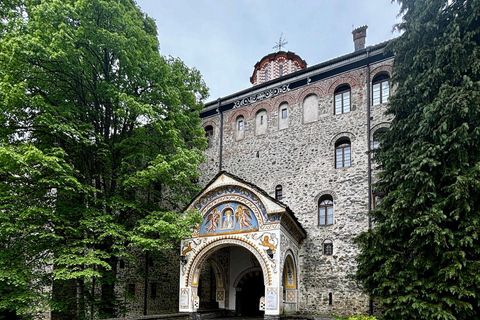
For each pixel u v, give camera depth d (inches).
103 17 595.2
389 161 517.7
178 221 617.3
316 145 762.8
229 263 821.9
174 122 651.5
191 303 656.4
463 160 441.1
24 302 524.7
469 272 411.2
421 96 507.5
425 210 455.8
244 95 893.2
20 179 547.5
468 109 431.5
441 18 513.3
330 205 722.2
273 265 595.2
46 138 608.1
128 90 646.5
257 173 828.6
